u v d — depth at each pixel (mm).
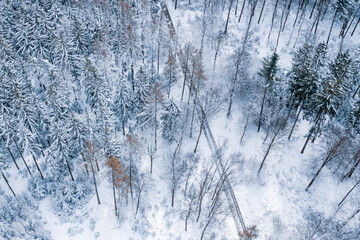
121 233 38906
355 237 37562
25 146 40688
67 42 53219
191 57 52875
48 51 53656
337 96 39719
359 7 66438
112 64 55219
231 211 39312
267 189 42156
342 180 42781
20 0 59344
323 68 51250
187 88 52719
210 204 39875
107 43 56094
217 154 44250
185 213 38656
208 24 61969
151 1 62219
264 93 46250
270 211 40094
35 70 52219
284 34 61969
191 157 44531
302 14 62469
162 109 43781
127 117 48094
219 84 52469
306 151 45469
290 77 46562
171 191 41812
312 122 47406
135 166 43438
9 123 40250
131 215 40125
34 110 43938
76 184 42906
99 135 42875
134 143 38812
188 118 48188
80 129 40250
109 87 53094
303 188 42344
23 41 53375
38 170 43906
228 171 42844
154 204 40812
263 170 43781
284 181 42875
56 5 58750
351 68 44469
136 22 58125
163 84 51750
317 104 40969
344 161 43344
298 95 44062
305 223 39219
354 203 40500
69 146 42594
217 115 49406
